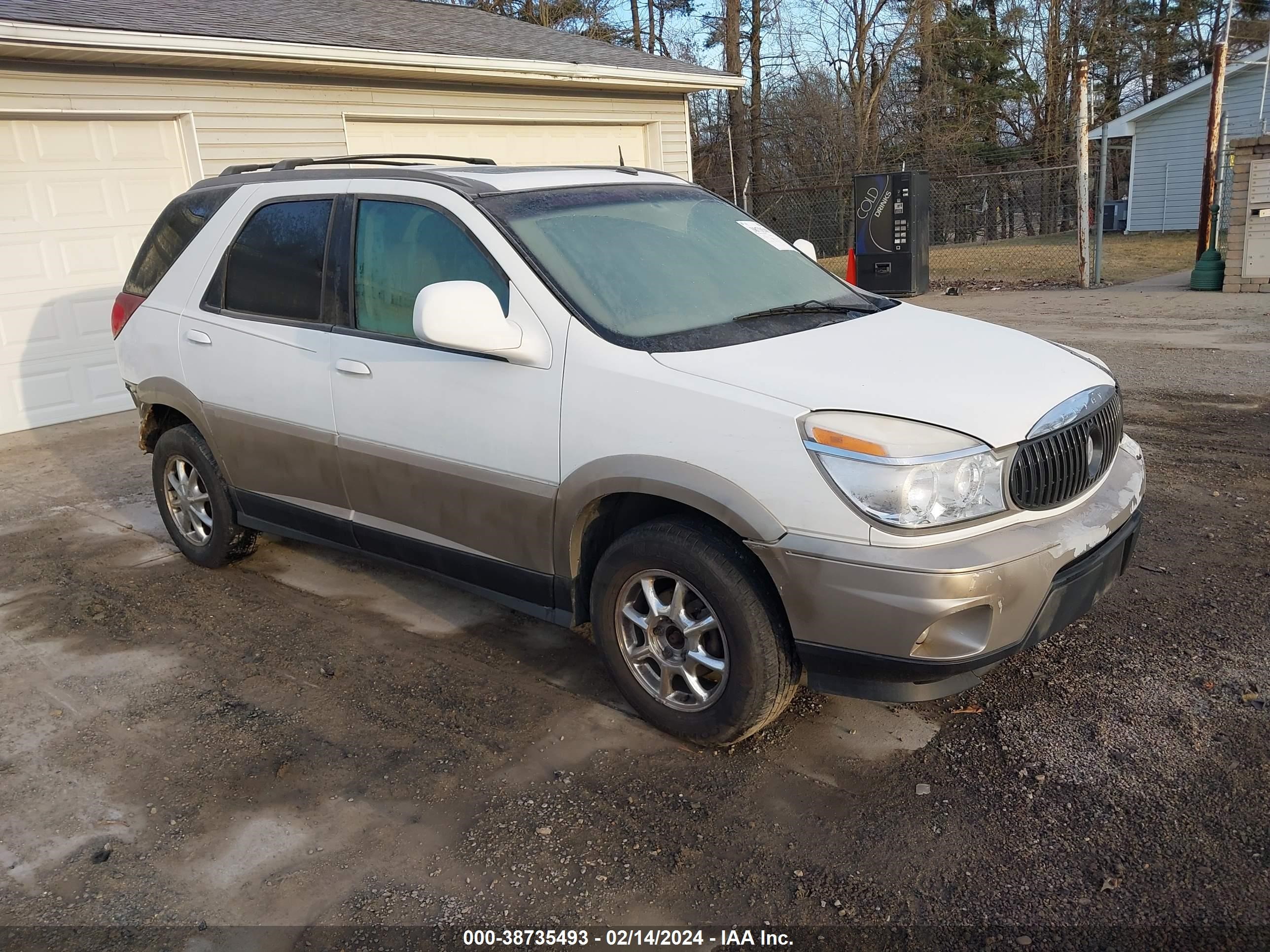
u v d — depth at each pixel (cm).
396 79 1050
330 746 341
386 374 375
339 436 398
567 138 1277
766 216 2820
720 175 2916
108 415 888
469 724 351
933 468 269
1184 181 2539
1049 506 294
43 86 794
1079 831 276
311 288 409
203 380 455
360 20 1170
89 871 282
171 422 512
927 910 252
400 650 412
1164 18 3378
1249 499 521
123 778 327
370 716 360
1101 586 312
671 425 298
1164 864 260
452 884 270
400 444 376
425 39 1101
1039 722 329
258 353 426
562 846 283
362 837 292
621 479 308
